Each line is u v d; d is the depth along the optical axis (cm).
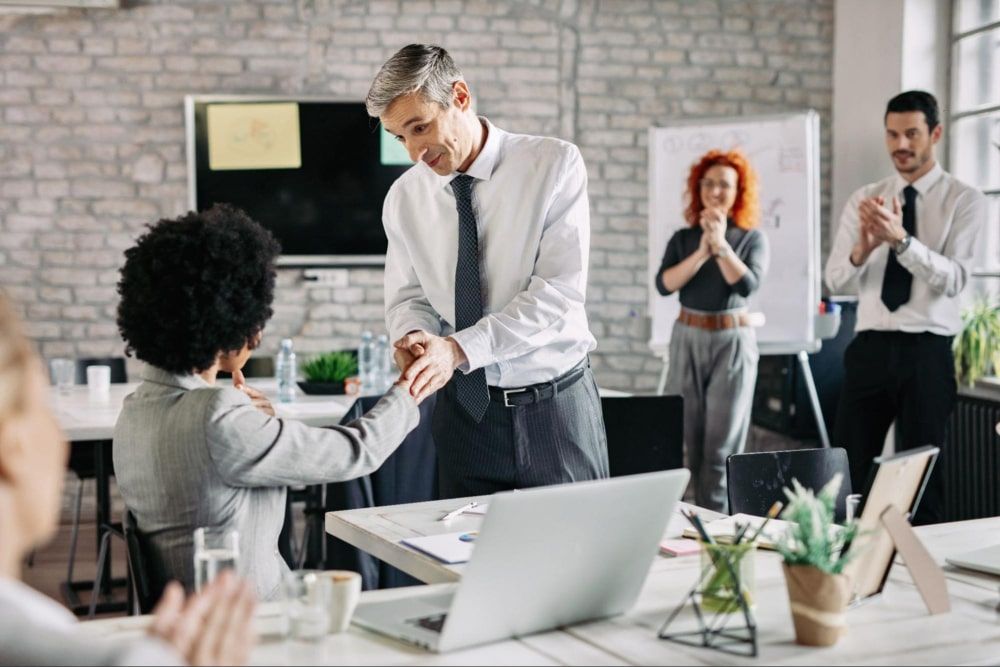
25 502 90
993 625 146
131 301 181
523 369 235
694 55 622
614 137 620
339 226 598
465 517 207
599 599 146
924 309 424
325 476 186
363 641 139
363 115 595
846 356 445
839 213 618
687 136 543
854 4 602
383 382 455
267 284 186
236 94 588
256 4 587
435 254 247
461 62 605
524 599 138
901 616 150
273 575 186
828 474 249
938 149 567
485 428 238
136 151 582
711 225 472
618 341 627
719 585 145
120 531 339
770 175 534
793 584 137
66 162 578
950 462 502
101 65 577
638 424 338
